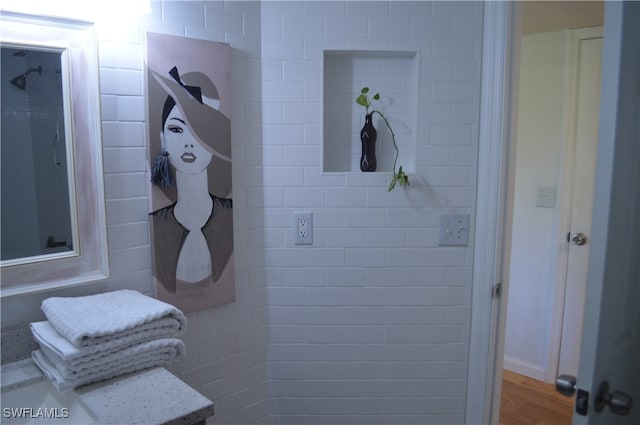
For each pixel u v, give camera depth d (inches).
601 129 35.2
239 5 64.0
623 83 35.1
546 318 108.1
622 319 41.0
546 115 103.2
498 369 71.2
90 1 49.6
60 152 49.7
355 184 68.3
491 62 65.0
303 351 72.0
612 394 38.3
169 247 58.9
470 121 67.2
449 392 72.6
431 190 68.2
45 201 49.2
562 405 101.2
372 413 73.4
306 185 68.4
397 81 69.7
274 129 67.4
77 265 51.7
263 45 66.2
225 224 64.1
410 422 73.5
